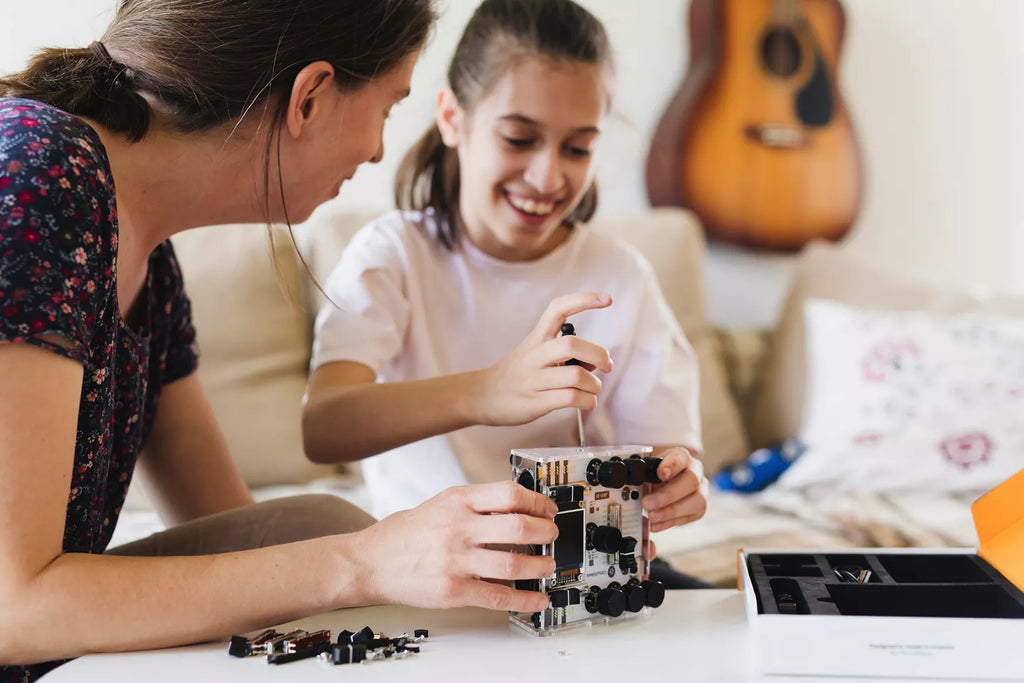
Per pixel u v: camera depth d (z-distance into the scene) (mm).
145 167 793
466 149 1176
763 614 628
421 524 673
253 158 805
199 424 1078
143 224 818
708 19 2291
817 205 2383
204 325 1790
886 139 2525
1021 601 662
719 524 1614
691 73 2314
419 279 1230
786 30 2344
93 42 810
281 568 666
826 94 2385
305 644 668
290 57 777
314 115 807
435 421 929
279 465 1762
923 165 2553
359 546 677
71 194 665
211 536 917
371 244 1223
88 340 677
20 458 622
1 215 635
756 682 604
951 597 710
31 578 622
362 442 979
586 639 695
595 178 1290
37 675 782
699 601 798
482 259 1235
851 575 757
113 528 925
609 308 1255
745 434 2180
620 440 1276
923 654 601
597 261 1277
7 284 622
